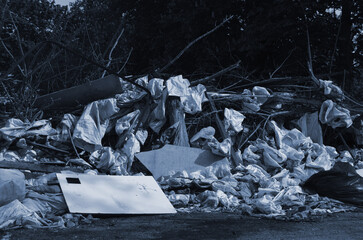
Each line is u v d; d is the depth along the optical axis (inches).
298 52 599.8
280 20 588.4
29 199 208.2
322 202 246.1
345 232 180.2
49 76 451.5
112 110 314.7
